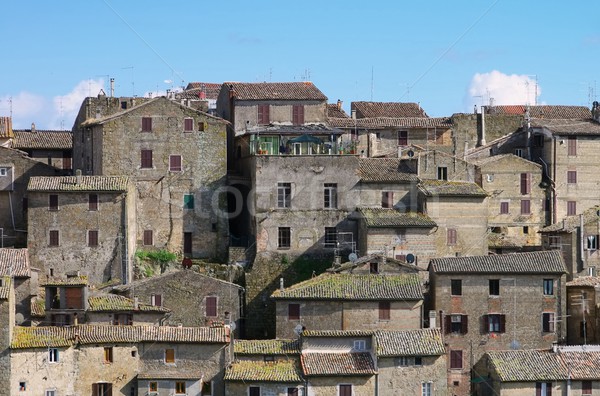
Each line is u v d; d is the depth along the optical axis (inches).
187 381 7342.5
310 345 7519.7
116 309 7652.6
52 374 7253.9
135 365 7386.8
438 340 7480.3
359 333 7524.6
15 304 7618.1
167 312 7775.6
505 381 7391.7
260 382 7283.5
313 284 7869.1
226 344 7396.7
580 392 7431.1
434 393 7381.9
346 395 7347.4
